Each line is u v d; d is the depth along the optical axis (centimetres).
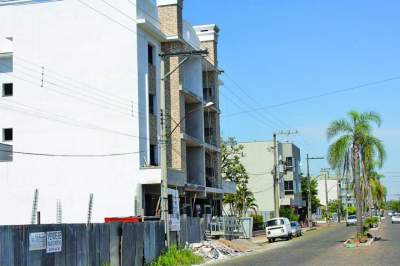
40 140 3978
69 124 3947
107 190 3825
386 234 5125
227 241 3872
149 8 4119
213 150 5284
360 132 4038
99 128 3897
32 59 4041
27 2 4075
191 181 4897
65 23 4016
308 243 4241
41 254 1670
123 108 3869
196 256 2889
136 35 3900
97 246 2047
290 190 9412
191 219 3628
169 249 2736
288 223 5038
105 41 3944
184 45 4506
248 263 2603
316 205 11475
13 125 4038
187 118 5003
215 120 5522
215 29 5503
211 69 5425
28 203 3938
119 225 2248
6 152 3894
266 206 8900
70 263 1841
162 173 2825
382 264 2261
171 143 4325
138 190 3775
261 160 9006
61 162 3928
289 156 9550
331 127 4088
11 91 4091
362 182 4428
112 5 3938
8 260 1505
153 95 4125
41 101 4006
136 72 3875
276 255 3080
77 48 3978
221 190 5397
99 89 3919
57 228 1775
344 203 15062
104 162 3856
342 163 4062
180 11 4428
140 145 3841
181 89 4353
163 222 2772
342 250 3228
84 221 3831
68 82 3972
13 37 4081
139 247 2434
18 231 1563
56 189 3906
